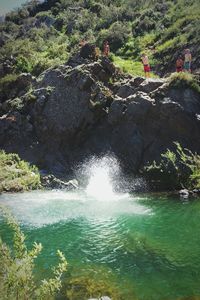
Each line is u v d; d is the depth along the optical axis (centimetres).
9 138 2777
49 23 6022
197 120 2348
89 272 1188
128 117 2459
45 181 2330
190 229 1529
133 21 4950
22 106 2855
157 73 3600
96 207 1872
